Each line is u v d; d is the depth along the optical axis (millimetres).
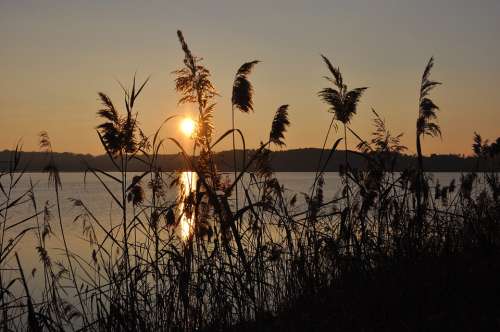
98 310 8047
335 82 9305
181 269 7648
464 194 10398
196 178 7766
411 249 7918
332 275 8242
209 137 8273
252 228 8562
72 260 17609
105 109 7906
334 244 8008
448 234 8148
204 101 8586
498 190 10492
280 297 8484
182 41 8578
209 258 7715
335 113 9250
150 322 7871
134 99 8008
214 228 7754
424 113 9203
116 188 122562
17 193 98750
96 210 50906
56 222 35656
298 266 8297
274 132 8898
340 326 6797
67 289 11242
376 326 6570
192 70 8617
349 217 8281
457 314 6484
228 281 7703
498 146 11430
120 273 8070
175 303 7777
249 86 8508
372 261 8141
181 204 7914
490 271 7348
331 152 8391
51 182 9102
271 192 9211
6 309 7629
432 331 6195
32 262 19453
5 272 16438
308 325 7066
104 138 7887
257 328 7281
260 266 8375
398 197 9070
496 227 8688
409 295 7008
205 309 7816
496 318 6215
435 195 10523
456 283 7145
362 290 7309
